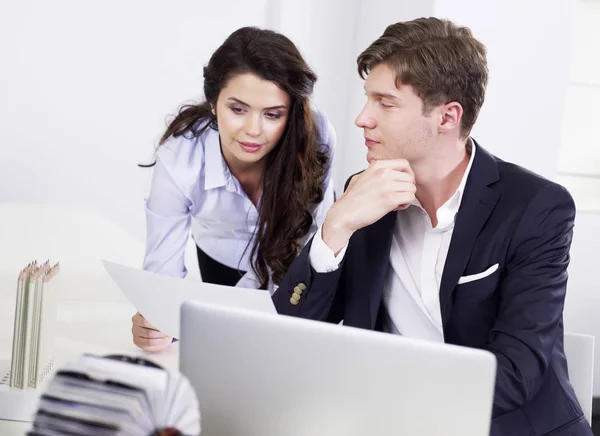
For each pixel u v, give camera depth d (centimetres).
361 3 474
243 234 253
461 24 379
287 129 217
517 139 389
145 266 239
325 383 112
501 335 159
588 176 430
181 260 242
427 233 177
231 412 118
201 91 469
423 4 389
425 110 164
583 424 164
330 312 187
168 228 239
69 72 453
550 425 160
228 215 246
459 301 171
